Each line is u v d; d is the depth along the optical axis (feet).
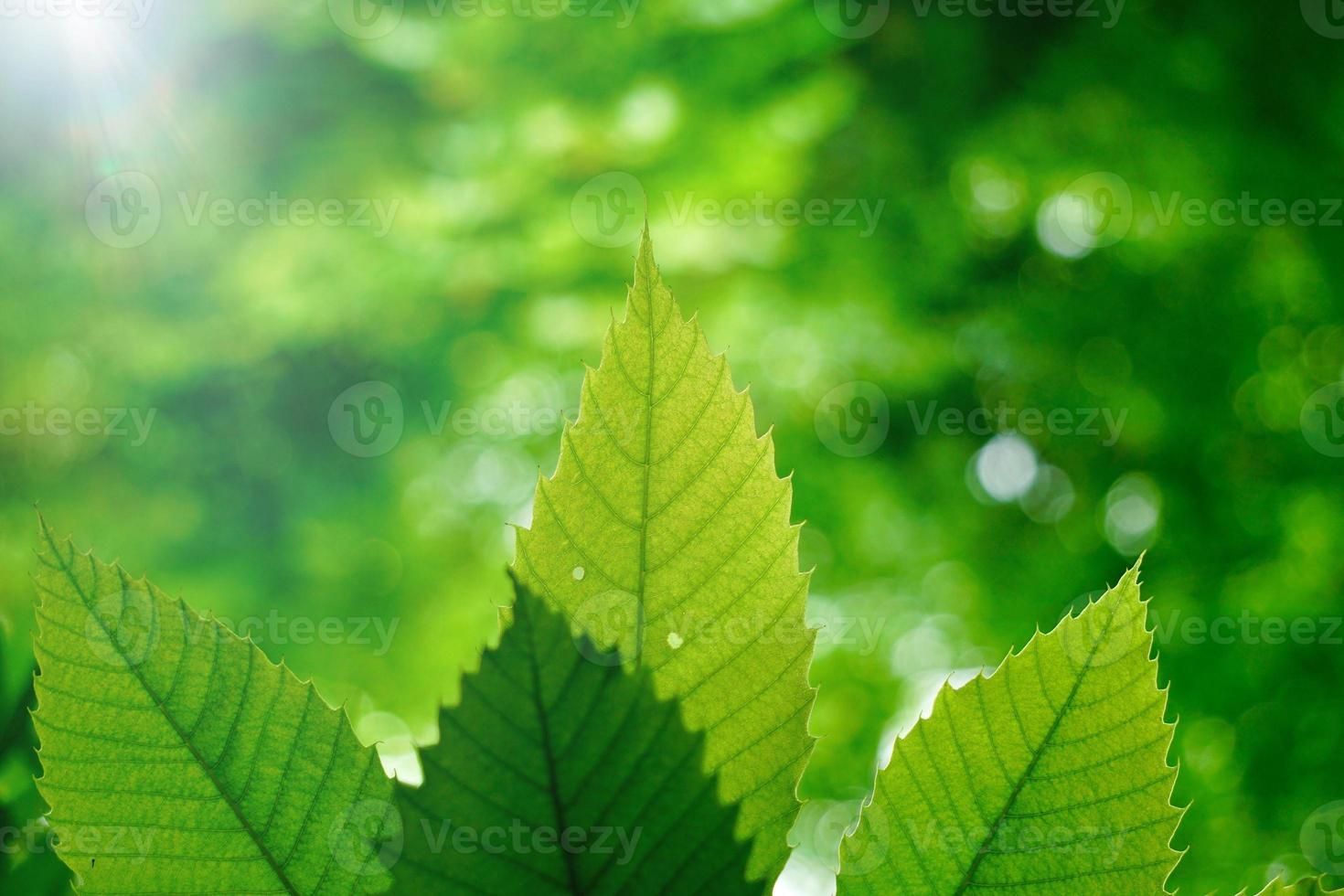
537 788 1.20
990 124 21.02
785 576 1.38
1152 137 20.26
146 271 22.06
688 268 22.80
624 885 1.21
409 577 27.58
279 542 24.64
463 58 20.26
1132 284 22.86
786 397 26.05
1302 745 18.90
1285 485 21.20
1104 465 23.63
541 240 22.33
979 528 25.39
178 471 24.17
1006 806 1.40
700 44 19.75
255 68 20.15
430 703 26.58
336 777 1.30
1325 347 21.04
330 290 22.97
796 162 21.85
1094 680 1.42
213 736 1.30
